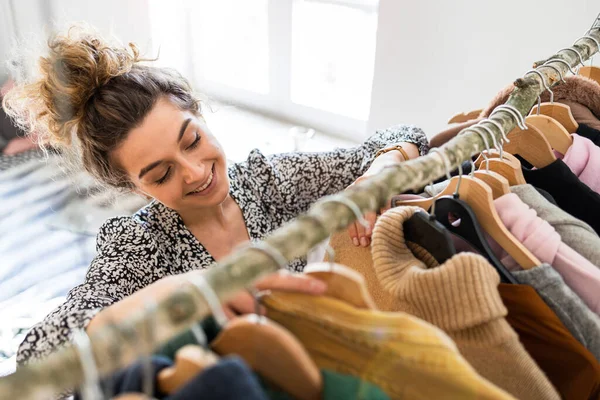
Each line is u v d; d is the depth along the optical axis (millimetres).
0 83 2207
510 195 641
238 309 473
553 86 916
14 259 2059
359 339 435
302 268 1028
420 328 424
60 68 851
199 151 899
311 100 2549
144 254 920
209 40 2850
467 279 508
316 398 403
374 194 470
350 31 2281
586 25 1464
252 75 2742
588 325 560
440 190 774
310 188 1109
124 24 2662
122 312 553
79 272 2029
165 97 886
